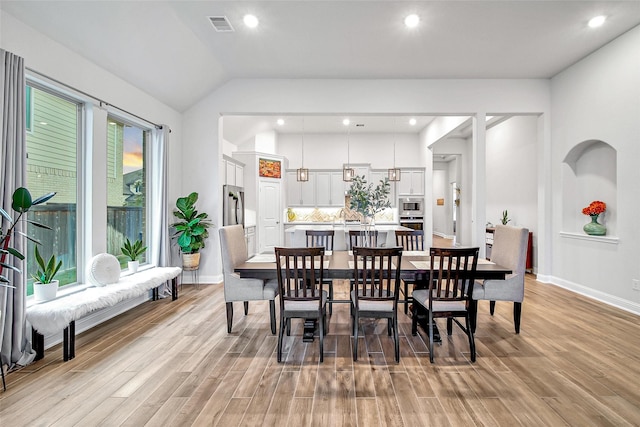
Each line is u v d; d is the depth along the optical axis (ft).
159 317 11.97
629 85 12.25
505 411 6.44
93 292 10.01
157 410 6.47
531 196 19.52
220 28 12.17
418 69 15.64
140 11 10.37
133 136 14.21
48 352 9.02
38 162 9.80
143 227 15.05
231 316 10.55
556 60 14.69
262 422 6.12
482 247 16.56
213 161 16.93
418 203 27.96
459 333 10.39
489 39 12.89
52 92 10.03
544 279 16.93
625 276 12.55
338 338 10.11
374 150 30.22
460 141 30.71
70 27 9.51
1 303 7.66
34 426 5.98
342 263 10.33
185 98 15.94
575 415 6.31
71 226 10.93
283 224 27.50
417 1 10.59
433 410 6.48
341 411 6.45
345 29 12.24
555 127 16.30
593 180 14.83
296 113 16.99
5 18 8.18
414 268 9.56
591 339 9.86
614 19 11.51
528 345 9.46
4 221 7.81
